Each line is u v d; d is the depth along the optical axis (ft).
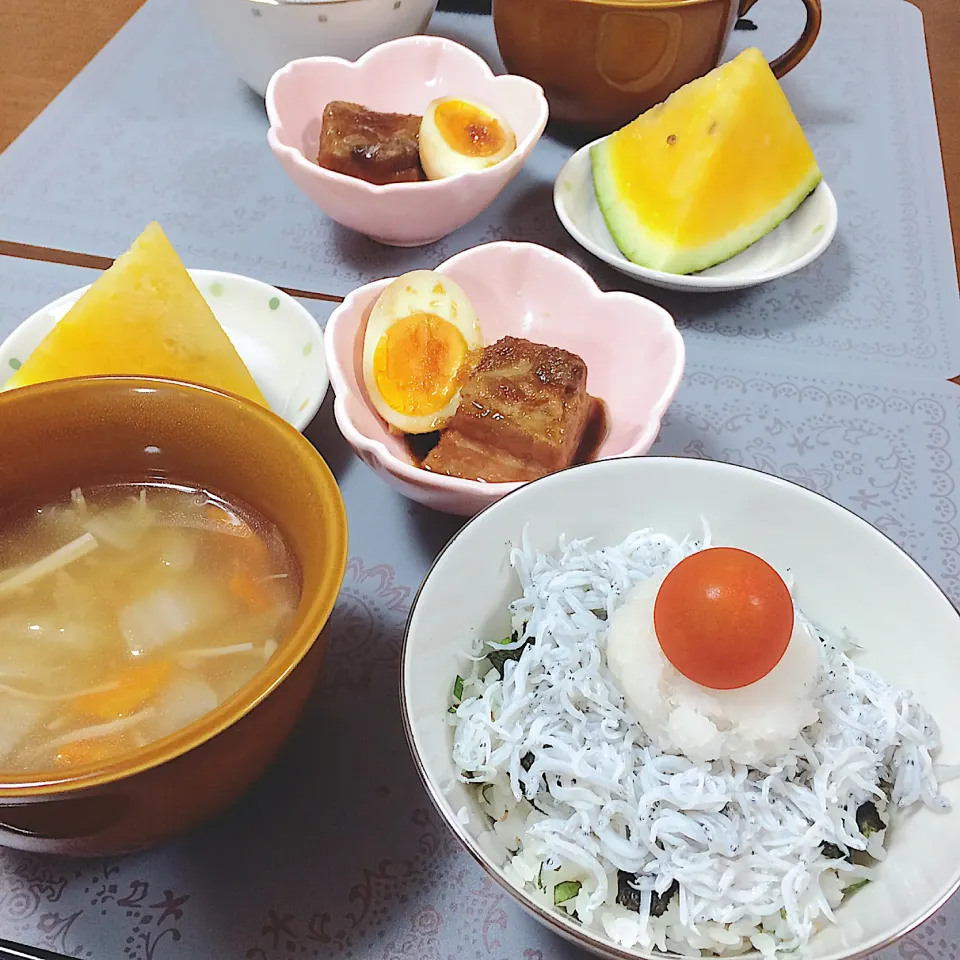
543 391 0.97
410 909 0.77
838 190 1.47
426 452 1.04
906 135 1.57
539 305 1.14
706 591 0.70
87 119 1.55
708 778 0.73
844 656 0.80
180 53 1.70
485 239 1.37
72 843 0.67
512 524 0.82
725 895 0.70
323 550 0.70
